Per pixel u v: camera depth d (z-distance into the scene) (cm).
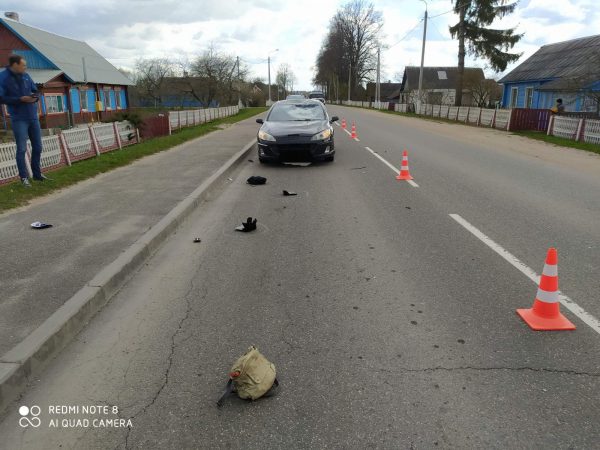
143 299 453
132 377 334
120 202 789
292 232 664
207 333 390
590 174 1141
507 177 1093
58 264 502
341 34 9456
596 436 273
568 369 335
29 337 354
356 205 821
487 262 538
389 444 270
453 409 296
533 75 3562
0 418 296
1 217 696
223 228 692
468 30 3766
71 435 282
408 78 7900
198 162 1238
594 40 3238
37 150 923
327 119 1345
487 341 371
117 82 4403
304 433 279
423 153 1520
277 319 411
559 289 463
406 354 355
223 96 6700
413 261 543
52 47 3759
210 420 291
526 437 273
